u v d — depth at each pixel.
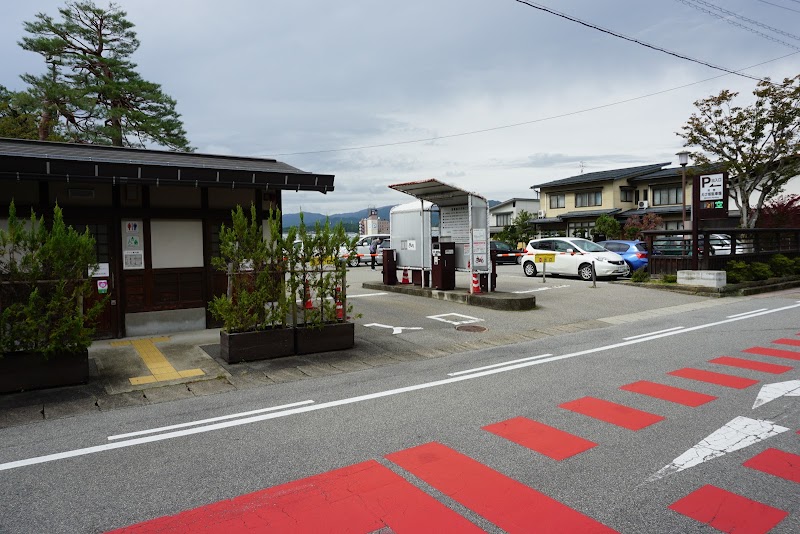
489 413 4.98
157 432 4.58
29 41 21.81
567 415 4.89
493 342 8.47
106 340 8.16
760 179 21.64
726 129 21.44
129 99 24.45
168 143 24.55
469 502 3.31
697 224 14.34
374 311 11.26
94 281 8.11
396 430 4.56
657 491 3.42
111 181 7.20
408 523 3.08
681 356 7.23
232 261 7.30
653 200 34.03
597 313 11.01
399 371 6.65
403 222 14.59
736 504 3.24
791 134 20.45
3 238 5.61
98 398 5.55
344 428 4.62
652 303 12.27
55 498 3.42
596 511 3.18
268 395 5.65
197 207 8.84
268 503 3.33
